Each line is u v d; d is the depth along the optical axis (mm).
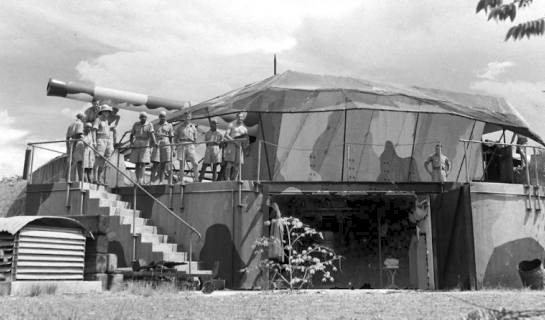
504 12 4035
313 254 17672
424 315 6820
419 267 15961
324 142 17828
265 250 14594
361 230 17812
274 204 14695
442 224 15305
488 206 15250
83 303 8039
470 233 14164
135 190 14258
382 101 16516
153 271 12242
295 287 15258
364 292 12047
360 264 17688
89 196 14828
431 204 15734
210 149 16156
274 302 8688
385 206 17031
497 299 9508
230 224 14641
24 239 10047
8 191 24094
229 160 15797
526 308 7496
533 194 15891
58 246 10547
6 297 9102
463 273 14273
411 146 18344
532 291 13398
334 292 12133
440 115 18562
